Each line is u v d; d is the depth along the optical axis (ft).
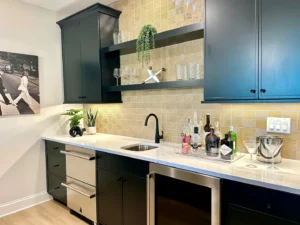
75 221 8.45
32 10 9.59
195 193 5.16
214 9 5.84
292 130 5.59
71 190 8.77
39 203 9.96
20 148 9.38
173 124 8.00
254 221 4.33
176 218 5.57
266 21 5.01
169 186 5.66
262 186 4.18
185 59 7.54
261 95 5.15
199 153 6.23
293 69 4.72
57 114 10.53
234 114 6.59
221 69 5.76
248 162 5.45
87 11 9.11
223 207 4.73
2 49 8.70
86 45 9.38
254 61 5.22
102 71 8.94
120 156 6.78
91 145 7.79
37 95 9.79
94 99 9.25
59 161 9.32
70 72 10.28
